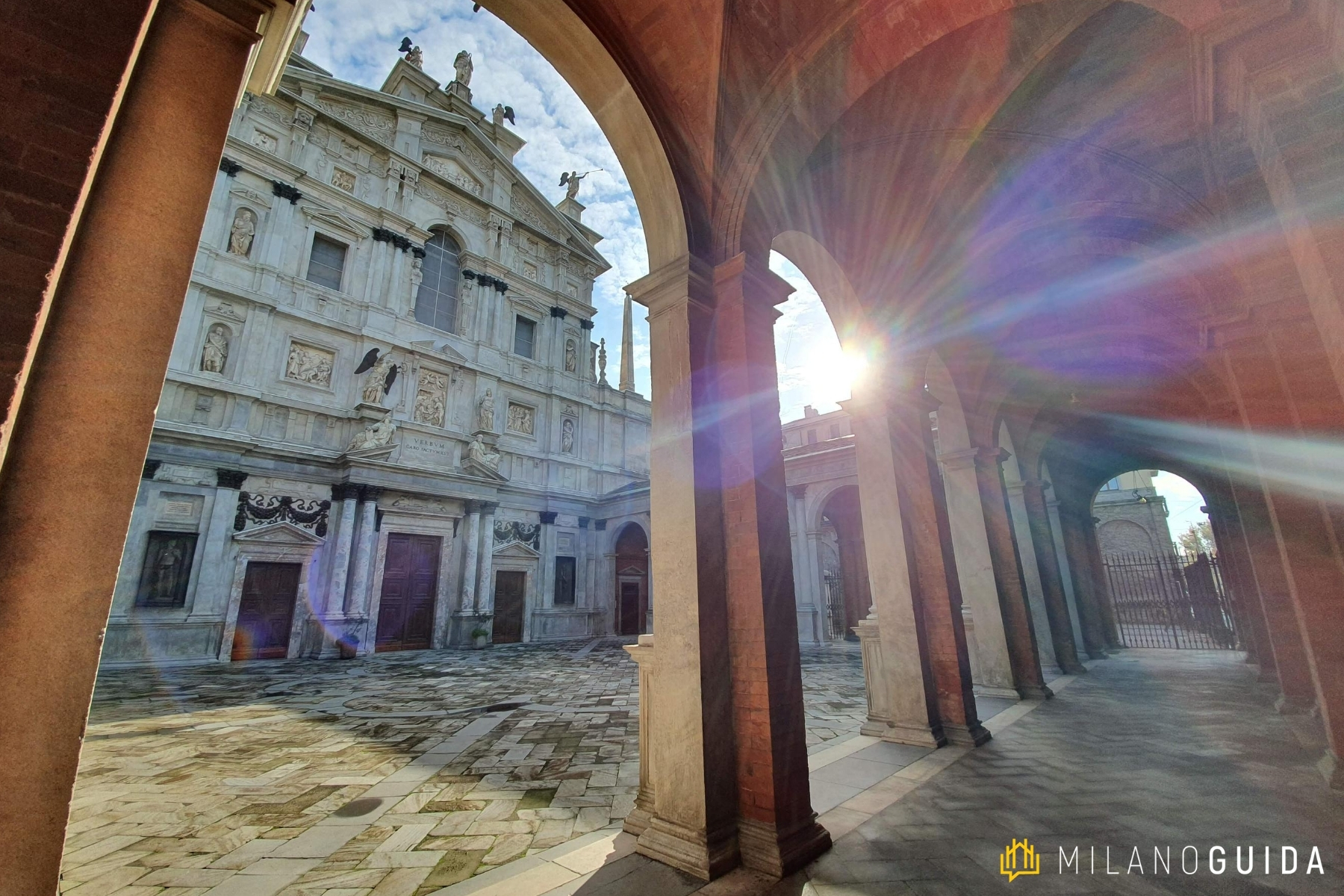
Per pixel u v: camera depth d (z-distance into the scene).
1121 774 4.32
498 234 23.16
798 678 3.47
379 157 20.30
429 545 18.86
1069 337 8.59
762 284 4.06
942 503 6.22
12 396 1.38
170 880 3.00
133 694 9.50
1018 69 4.48
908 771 4.50
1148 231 5.57
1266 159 2.88
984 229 6.12
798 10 4.02
